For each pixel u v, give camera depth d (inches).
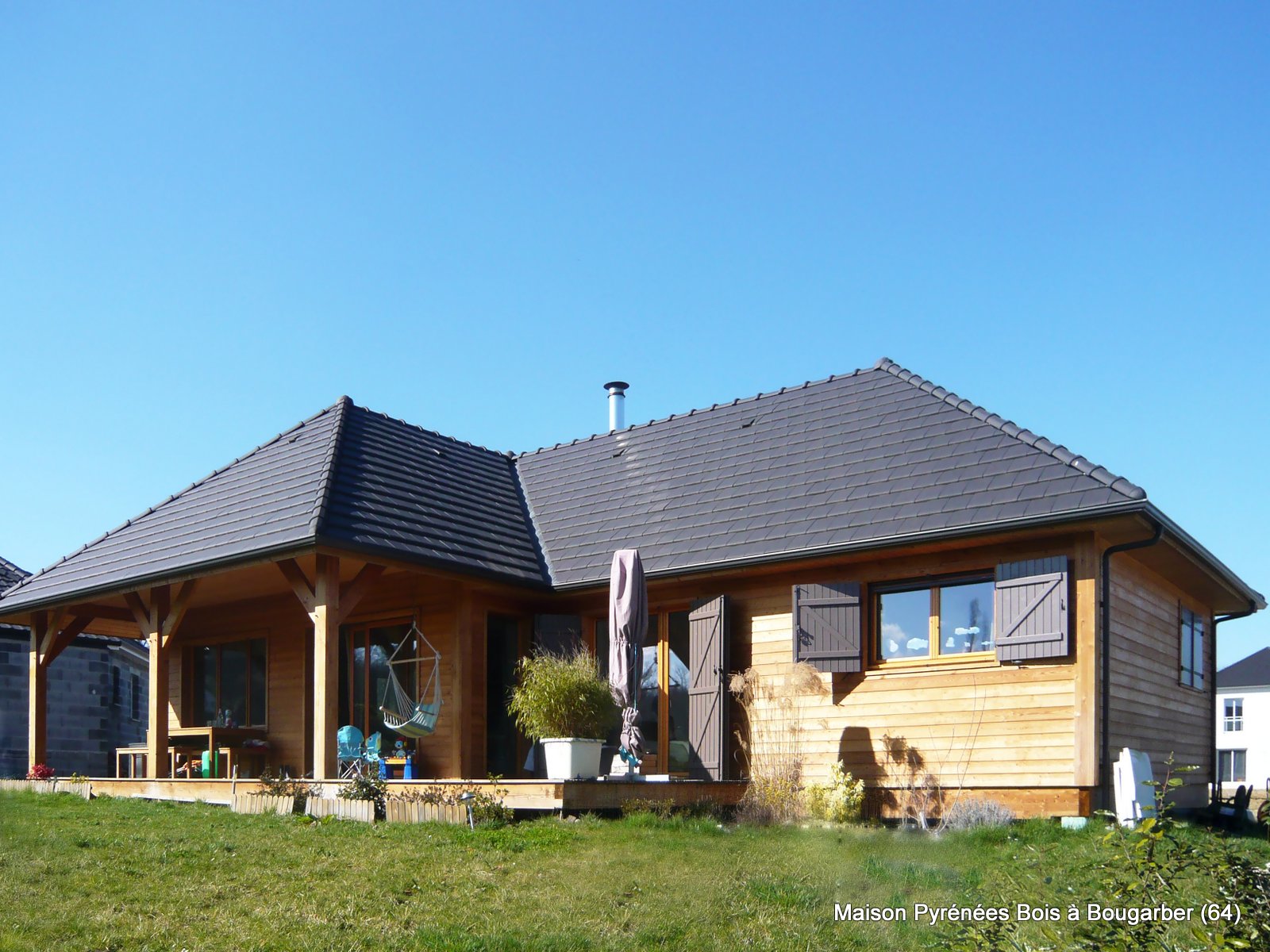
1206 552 580.1
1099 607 515.2
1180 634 649.6
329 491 605.9
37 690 745.6
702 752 596.4
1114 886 265.6
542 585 659.4
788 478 643.5
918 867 385.1
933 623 554.6
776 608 601.3
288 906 324.8
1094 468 514.9
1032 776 507.8
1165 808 273.0
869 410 666.2
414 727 584.7
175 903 327.6
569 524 721.6
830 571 584.1
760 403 740.7
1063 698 506.3
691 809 514.3
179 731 709.9
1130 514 484.4
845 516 579.5
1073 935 253.8
